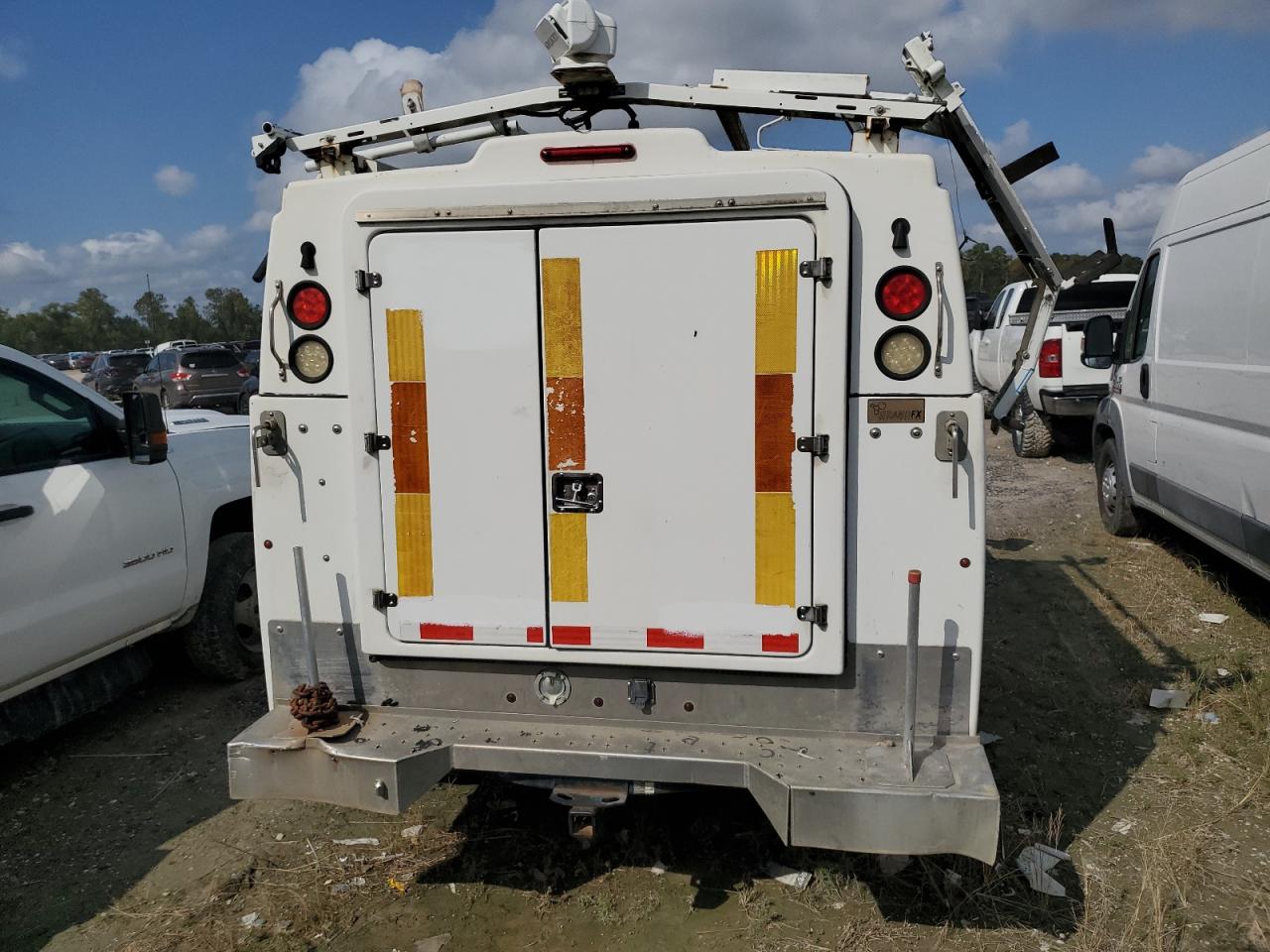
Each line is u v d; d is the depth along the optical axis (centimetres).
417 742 295
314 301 301
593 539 292
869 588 283
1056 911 310
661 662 292
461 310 289
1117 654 528
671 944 295
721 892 321
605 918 307
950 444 272
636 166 278
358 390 298
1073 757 416
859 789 261
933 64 280
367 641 308
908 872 329
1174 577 653
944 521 276
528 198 279
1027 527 813
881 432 276
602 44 292
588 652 297
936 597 279
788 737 293
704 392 280
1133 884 324
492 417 292
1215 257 548
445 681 311
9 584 375
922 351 271
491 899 320
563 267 282
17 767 429
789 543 281
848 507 281
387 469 300
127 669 456
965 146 300
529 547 296
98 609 416
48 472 402
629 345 282
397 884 330
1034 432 1139
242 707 488
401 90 322
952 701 283
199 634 497
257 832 368
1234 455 520
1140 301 699
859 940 295
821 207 266
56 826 378
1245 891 320
